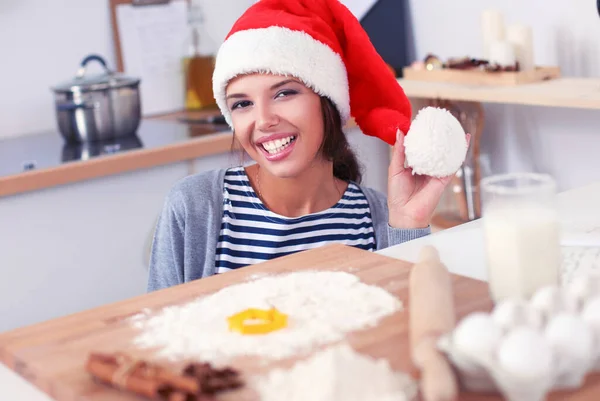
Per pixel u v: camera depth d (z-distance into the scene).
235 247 1.40
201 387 0.70
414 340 0.74
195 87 2.88
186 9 2.91
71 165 2.04
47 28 2.62
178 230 1.40
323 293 0.95
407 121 1.38
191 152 2.24
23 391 0.81
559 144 2.35
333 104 1.39
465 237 1.22
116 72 2.54
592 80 2.14
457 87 2.21
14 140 2.50
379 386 0.70
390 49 2.68
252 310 0.87
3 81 2.55
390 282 0.98
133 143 2.28
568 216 1.31
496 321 0.71
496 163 2.52
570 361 0.67
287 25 1.32
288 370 0.75
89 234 2.11
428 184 1.30
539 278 0.86
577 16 2.24
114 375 0.73
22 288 2.01
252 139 1.36
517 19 2.39
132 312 0.93
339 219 1.43
